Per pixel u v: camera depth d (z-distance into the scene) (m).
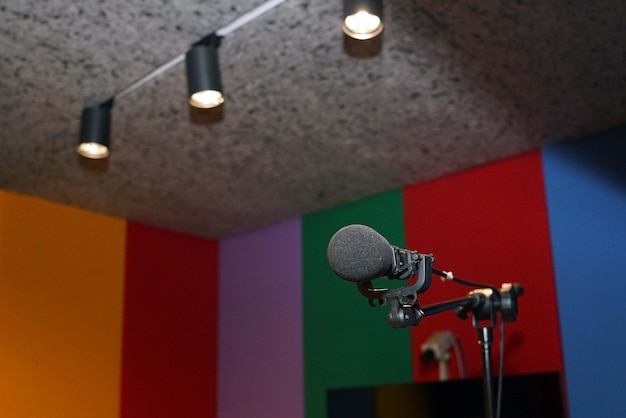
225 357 3.72
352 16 1.82
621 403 2.44
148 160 2.88
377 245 1.42
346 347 3.24
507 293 1.90
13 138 2.65
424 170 3.02
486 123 2.61
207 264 3.84
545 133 2.68
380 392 2.74
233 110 2.51
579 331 2.58
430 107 2.50
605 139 2.65
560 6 1.91
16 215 3.15
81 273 3.31
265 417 3.46
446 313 2.91
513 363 2.70
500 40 2.09
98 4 1.91
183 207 3.40
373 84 2.35
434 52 2.16
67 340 3.19
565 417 2.42
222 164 2.94
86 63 2.18
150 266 3.58
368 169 3.01
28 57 2.14
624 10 1.91
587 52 2.13
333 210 3.44
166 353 3.53
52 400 3.08
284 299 3.53
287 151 2.84
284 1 1.92
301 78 2.31
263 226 3.71
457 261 2.95
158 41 2.08
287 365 3.44
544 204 2.76
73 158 2.83
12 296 3.06
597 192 2.63
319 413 3.26
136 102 2.43
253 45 2.12
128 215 3.49
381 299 1.51
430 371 2.92
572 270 2.64
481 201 2.94
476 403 2.46
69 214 3.34
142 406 3.38
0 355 2.98
